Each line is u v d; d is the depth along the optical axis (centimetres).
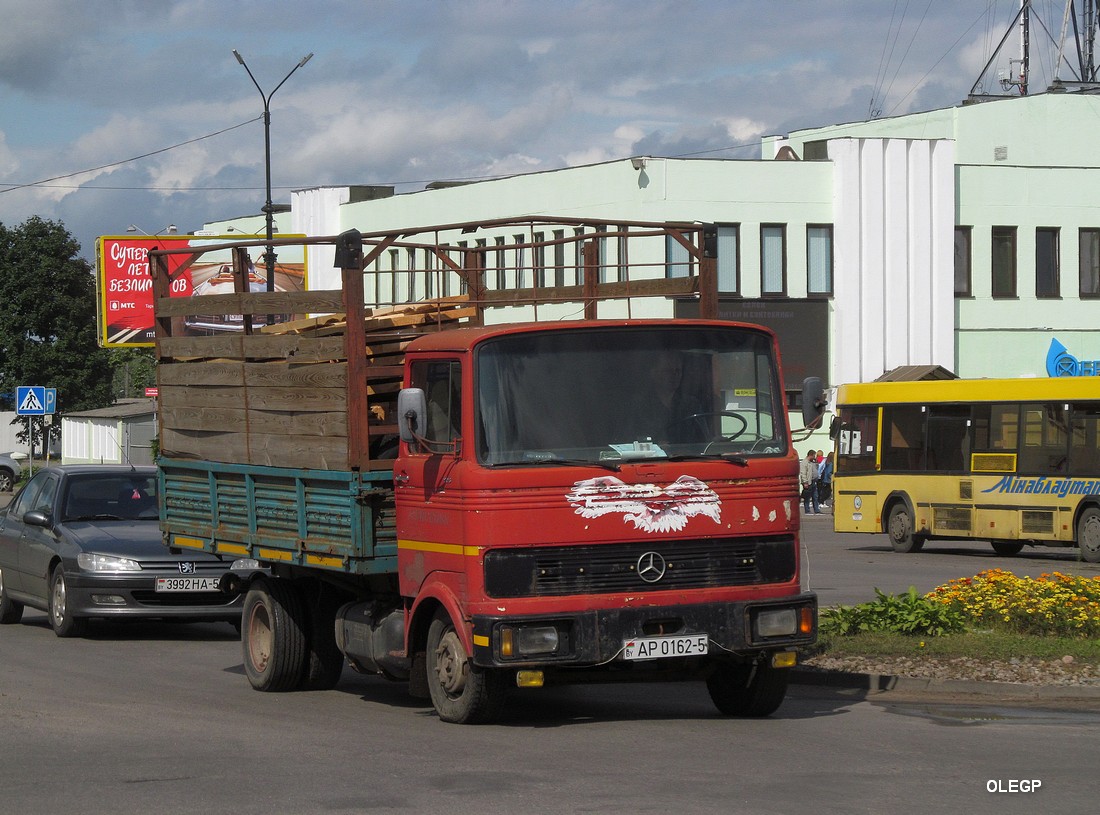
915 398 2958
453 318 1130
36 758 872
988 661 1202
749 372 990
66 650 1510
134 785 787
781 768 820
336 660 1196
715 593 953
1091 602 1353
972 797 740
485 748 893
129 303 4959
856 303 4703
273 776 808
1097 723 1005
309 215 5756
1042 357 4938
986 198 4881
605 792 752
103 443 6594
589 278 1197
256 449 1154
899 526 2980
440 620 985
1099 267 4978
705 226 1121
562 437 940
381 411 1056
